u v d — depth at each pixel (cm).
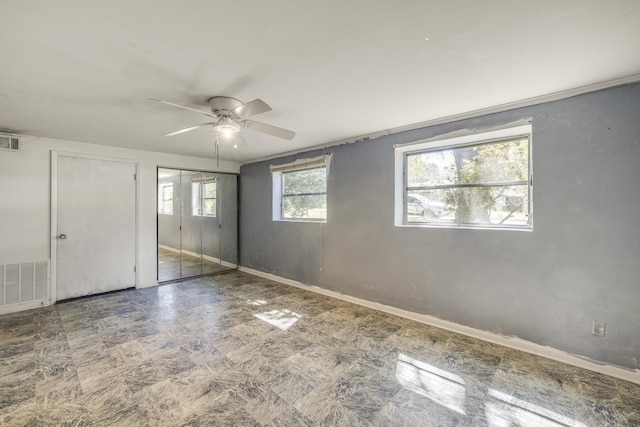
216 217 544
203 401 184
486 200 281
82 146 383
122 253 420
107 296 395
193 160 493
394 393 194
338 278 390
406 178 333
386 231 338
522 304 250
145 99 230
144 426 163
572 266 227
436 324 300
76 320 310
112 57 168
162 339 267
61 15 130
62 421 165
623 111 206
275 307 355
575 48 164
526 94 229
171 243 500
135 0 122
